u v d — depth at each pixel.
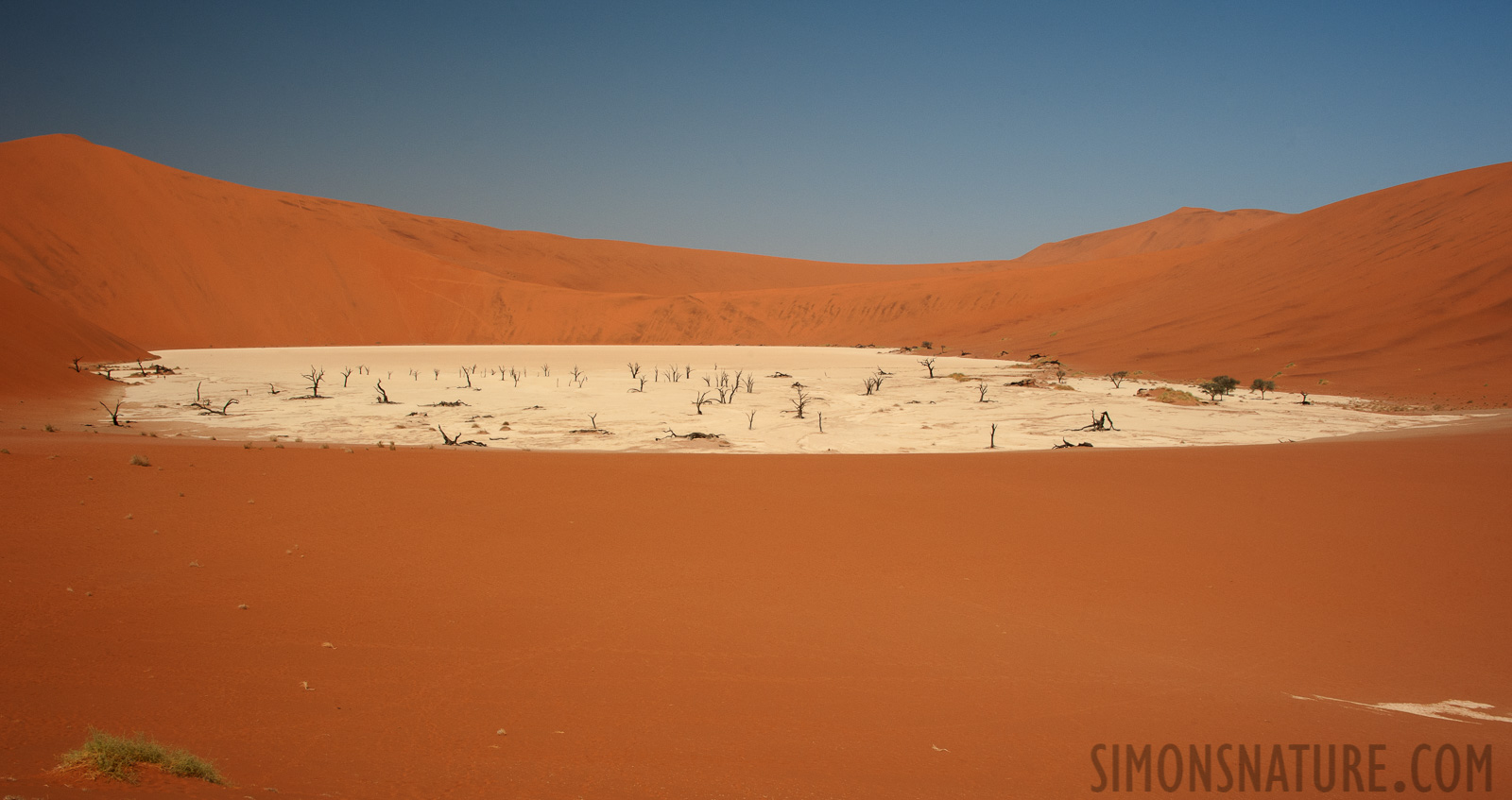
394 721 7.16
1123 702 8.97
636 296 153.88
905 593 12.44
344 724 6.95
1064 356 90.62
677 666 9.14
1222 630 11.54
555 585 11.88
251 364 81.12
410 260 146.62
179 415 41.03
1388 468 23.41
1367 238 98.44
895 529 16.14
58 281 108.12
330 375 68.12
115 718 6.48
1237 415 44.97
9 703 6.50
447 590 11.26
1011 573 13.63
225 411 42.91
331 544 13.18
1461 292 74.00
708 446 33.97
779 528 15.92
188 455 20.55
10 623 8.57
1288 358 71.38
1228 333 83.44
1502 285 71.94
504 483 19.05
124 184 125.25
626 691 8.34
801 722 7.89
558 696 8.09
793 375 75.81
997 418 43.84
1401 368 62.34
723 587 12.25
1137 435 37.66
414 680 8.18
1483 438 31.31
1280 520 17.19
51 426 29.95
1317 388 59.62
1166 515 17.66
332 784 5.59
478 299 143.25
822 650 9.95
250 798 4.89
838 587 12.58
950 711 8.41
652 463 23.50
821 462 24.75
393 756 6.37
